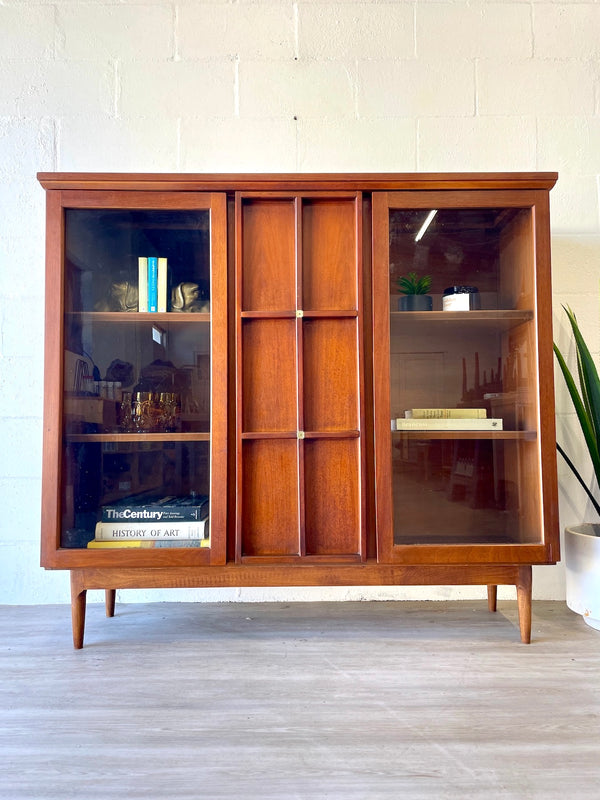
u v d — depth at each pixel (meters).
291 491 1.03
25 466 1.32
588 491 1.20
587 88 1.35
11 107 1.33
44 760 0.72
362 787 0.66
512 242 1.08
